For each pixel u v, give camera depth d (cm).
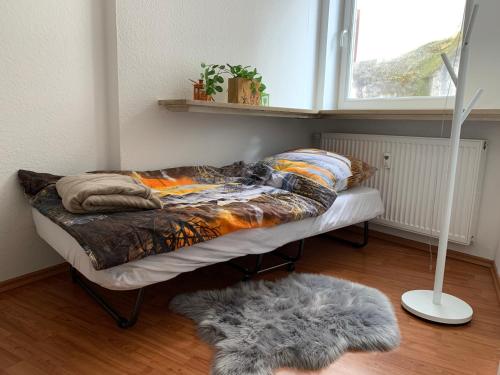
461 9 222
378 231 264
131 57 186
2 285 164
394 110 225
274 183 202
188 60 209
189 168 214
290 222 172
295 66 267
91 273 119
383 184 250
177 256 132
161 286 171
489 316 156
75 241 124
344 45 281
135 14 184
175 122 211
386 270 202
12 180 162
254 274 178
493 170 210
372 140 252
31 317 144
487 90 205
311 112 252
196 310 146
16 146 162
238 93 211
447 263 217
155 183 189
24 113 162
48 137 171
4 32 152
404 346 132
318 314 142
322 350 122
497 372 116
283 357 119
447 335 140
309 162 211
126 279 121
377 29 263
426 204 230
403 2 248
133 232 120
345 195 211
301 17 264
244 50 235
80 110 181
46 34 164
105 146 193
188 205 155
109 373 114
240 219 148
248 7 233
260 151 263
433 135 232
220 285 174
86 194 133
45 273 178
